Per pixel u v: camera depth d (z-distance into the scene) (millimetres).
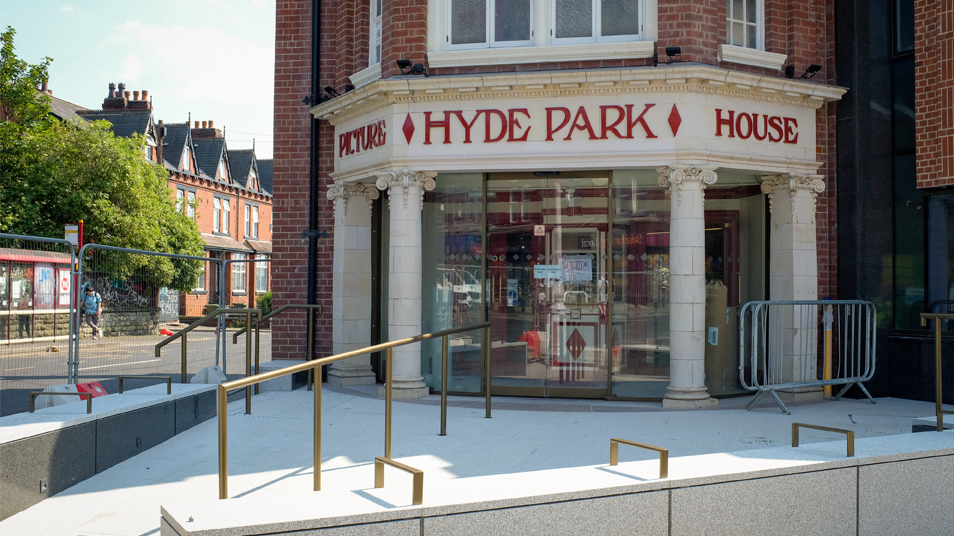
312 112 11555
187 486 5754
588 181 10258
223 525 3625
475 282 10555
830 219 10719
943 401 9922
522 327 10438
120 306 9766
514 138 9727
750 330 10602
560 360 10328
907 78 10406
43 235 23734
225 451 4363
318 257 11820
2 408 7863
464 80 9586
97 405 6645
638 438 7480
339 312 11219
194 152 45219
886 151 10516
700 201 9477
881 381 10430
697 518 4598
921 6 9992
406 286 10070
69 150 24984
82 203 24547
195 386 8359
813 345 10227
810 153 10297
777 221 10422
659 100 9469
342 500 4102
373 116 10430
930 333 10117
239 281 28938
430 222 10734
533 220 10406
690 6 9586
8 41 24172
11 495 5070
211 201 46812
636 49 9633
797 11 10352
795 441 5645
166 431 7340
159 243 27656
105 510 5188
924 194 10180
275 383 10641
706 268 10555
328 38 11883
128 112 40844
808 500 4945
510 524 4141
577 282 10312
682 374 9438
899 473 5289
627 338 10141
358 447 7070
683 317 9430
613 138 9555
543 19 9977
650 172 10047
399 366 10094
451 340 10633
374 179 10781
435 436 7562
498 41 10172
